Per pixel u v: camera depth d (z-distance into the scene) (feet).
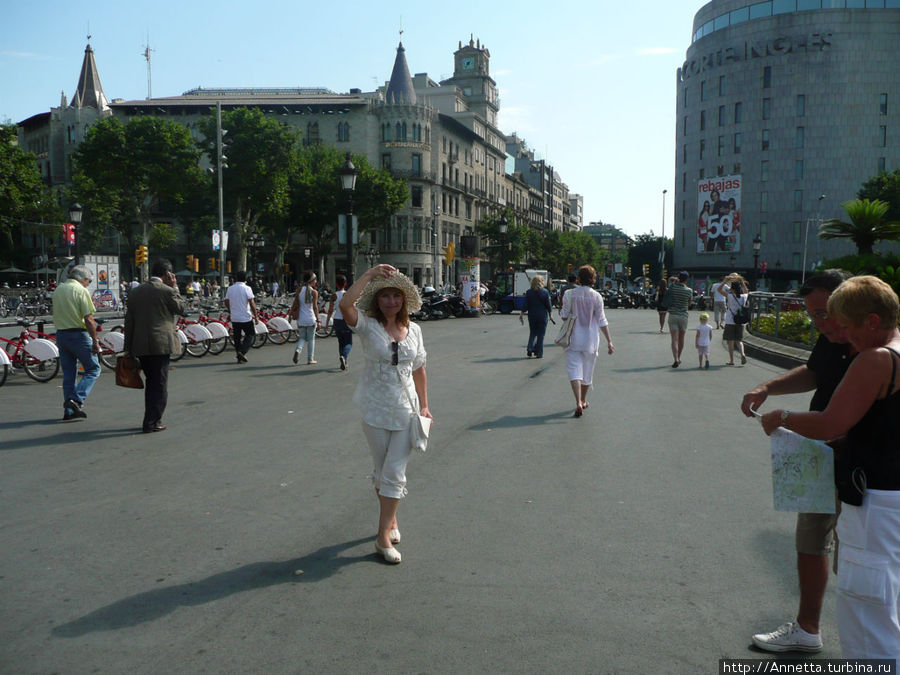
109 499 16.79
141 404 29.99
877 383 7.46
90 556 13.29
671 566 12.86
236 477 18.67
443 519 15.46
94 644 10.02
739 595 11.67
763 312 61.77
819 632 10.30
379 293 13.34
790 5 231.30
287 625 10.58
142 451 21.54
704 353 43.45
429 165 221.87
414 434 13.21
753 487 17.99
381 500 13.28
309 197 179.22
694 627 10.56
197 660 9.57
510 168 334.65
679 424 26.07
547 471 19.40
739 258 240.94
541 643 10.04
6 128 114.32
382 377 13.29
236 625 10.59
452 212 244.42
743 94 238.27
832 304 8.08
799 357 44.14
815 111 227.61
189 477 18.67
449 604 11.29
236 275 45.24
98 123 165.78
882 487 7.52
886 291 7.76
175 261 217.56
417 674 9.21
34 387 35.06
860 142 225.35
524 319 107.14
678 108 265.95
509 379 37.93
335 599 11.47
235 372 40.57
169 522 15.19
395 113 213.87
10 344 37.99
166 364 24.71
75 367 26.81
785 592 11.80
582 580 12.23
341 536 14.40
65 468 19.56
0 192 113.29
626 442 23.02
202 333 47.47
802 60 228.02
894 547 7.47
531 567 12.80
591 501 16.75
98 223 191.01
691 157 255.70
